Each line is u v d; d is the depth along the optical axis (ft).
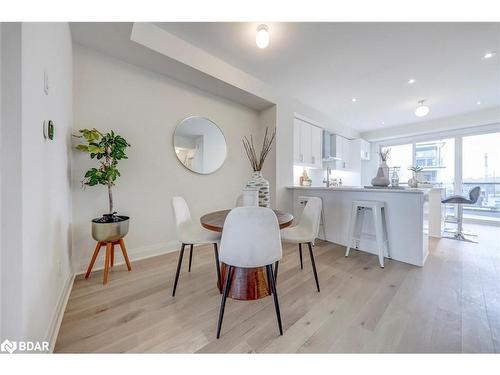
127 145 6.86
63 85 5.53
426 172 17.76
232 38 7.67
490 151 15.03
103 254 7.39
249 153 11.09
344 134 17.79
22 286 3.04
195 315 4.88
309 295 5.77
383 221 8.87
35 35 3.57
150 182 8.50
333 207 10.80
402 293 5.87
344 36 7.33
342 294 5.82
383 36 7.28
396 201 8.51
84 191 7.04
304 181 15.02
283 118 12.09
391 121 17.08
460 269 7.52
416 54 8.29
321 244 10.53
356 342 4.09
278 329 4.43
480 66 9.13
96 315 4.83
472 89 11.37
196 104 9.82
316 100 13.03
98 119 7.26
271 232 4.27
